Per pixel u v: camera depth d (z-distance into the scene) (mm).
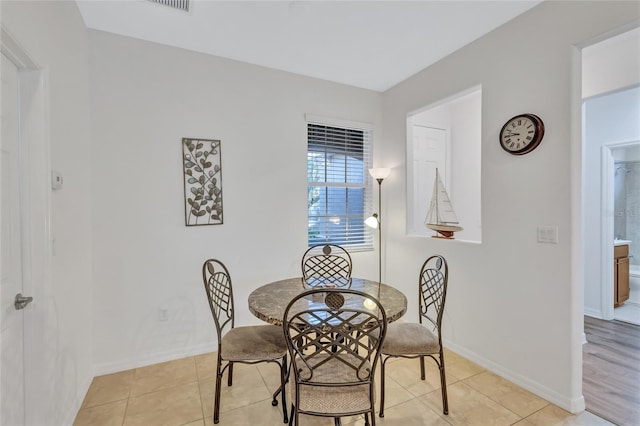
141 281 2498
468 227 3889
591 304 3488
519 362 2201
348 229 3549
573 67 1905
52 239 1554
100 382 2248
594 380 2238
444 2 2057
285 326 1372
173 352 2609
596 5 1787
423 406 1958
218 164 2766
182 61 2629
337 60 2867
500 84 2324
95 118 2336
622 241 3725
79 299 2023
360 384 1398
